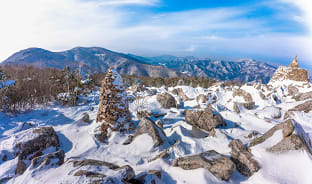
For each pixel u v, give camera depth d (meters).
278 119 14.02
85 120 12.25
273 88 23.41
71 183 4.53
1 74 16.08
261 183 5.65
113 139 10.13
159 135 9.35
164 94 17.28
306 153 6.00
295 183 5.46
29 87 22.84
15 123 13.78
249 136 9.39
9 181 5.82
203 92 22.69
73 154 8.70
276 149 6.39
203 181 5.80
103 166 5.90
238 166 6.38
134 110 15.41
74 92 21.80
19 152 8.34
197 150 8.27
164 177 6.31
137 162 7.84
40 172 5.73
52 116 16.02
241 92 20.69
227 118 13.45
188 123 12.52
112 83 11.28
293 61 26.36
